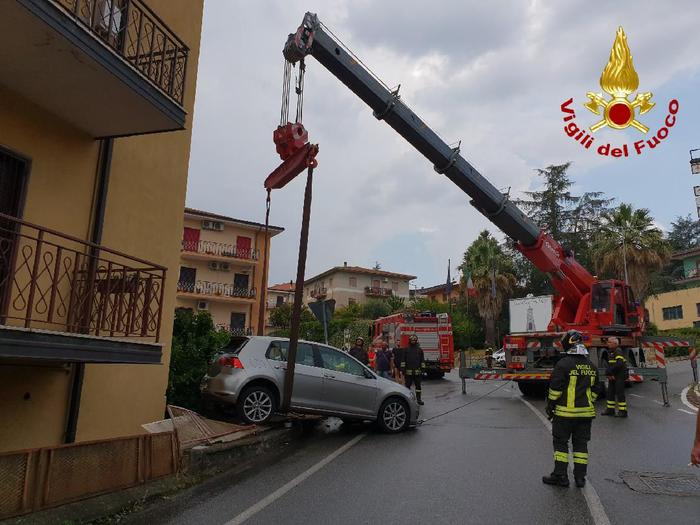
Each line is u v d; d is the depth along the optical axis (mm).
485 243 47156
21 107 6324
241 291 45188
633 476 6863
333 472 7203
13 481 4863
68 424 6918
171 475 6668
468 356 44188
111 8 6305
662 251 36812
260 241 46750
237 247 45688
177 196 9227
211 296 44094
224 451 7781
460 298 53125
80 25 5484
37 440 6504
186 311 11016
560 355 15938
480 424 11117
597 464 7527
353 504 5816
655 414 12188
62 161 6859
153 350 6660
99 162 7480
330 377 9867
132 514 5574
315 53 12852
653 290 49188
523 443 9047
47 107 6598
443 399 16016
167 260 8891
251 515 5480
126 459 6082
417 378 13961
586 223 55219
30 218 6395
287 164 10023
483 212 15953
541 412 12828
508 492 6223
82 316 6121
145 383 8375
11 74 5926
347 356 10422
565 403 6539
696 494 6086
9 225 6176
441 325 24625
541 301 18938
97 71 5867
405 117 14188
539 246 16250
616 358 11922
